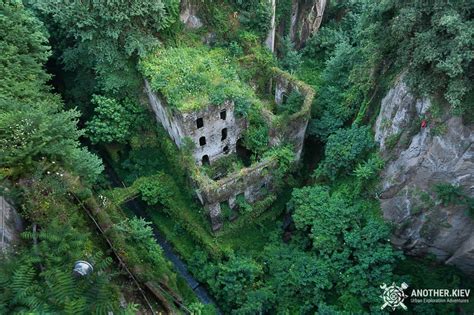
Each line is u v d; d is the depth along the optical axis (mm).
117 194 27281
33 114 17875
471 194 21062
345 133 26281
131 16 26375
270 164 26453
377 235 23453
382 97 24625
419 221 23188
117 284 15820
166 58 27469
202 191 24906
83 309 11672
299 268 24297
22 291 11828
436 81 19641
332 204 24922
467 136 19578
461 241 22734
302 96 28344
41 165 16922
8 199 15695
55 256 13625
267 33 31438
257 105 27625
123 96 29391
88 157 21016
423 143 21641
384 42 22828
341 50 29109
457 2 18297
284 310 23516
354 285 22953
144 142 30641
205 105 24922
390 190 23906
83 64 30078
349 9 37875
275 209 28531
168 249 27547
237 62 30266
